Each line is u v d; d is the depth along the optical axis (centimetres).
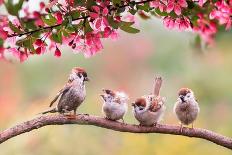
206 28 820
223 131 1881
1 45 706
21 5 686
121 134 1798
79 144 1720
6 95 2225
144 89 2427
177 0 692
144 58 2472
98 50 707
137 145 1725
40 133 1680
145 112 862
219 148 1706
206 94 1980
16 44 691
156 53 2416
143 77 2456
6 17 711
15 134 727
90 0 671
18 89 2250
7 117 1998
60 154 1691
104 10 678
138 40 2502
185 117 927
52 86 2277
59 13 680
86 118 753
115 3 672
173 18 733
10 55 787
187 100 916
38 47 699
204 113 1964
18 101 2202
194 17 773
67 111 912
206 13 793
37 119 734
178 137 1717
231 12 741
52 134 1695
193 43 1024
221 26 951
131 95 2420
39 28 691
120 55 2489
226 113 1952
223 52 1742
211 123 1944
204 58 1894
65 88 898
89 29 690
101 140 1778
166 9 698
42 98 2175
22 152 1652
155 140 1739
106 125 757
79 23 691
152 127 766
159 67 2373
